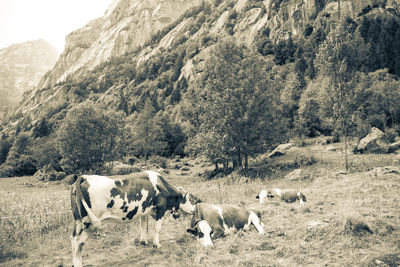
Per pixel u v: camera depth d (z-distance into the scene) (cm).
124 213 691
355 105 2227
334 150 2983
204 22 19588
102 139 3684
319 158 2580
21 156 6525
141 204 719
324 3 10244
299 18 10725
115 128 3691
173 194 808
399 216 796
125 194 684
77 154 3541
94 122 3609
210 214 800
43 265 688
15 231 944
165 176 3797
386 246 614
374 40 6794
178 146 6919
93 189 642
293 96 4944
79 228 638
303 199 1201
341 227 717
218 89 2852
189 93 4184
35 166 6222
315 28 9531
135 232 938
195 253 706
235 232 814
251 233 809
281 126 2906
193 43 15262
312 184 1761
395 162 1984
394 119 3816
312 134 4459
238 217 830
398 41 6575
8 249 809
